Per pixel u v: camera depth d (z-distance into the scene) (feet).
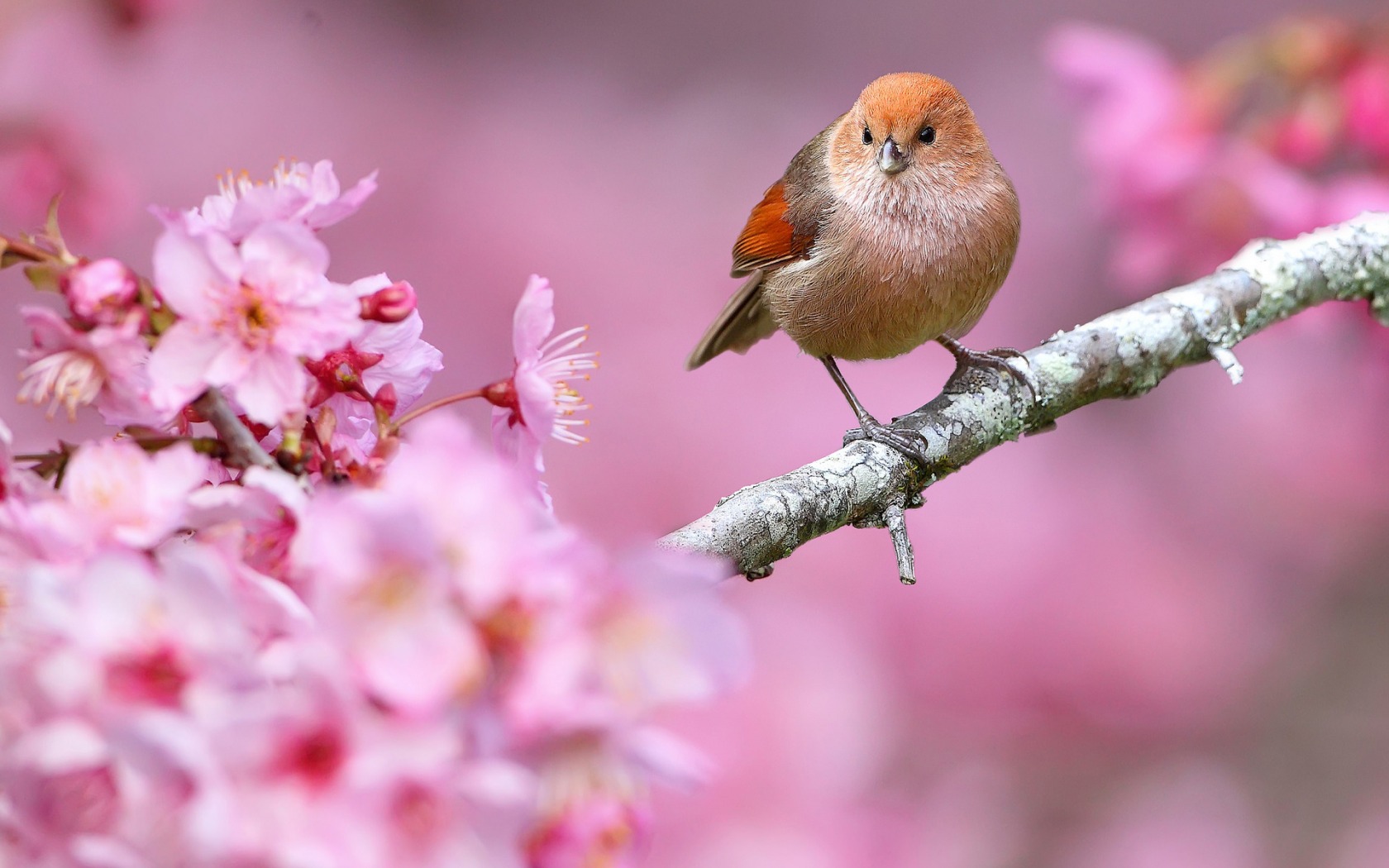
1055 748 41.24
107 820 12.90
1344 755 42.29
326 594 12.27
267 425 17.11
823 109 66.54
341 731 12.28
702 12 71.15
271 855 11.99
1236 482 48.16
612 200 57.93
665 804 21.48
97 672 12.39
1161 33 68.95
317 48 61.46
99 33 41.83
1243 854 39.78
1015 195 33.35
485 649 12.61
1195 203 34.94
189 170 55.36
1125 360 28.50
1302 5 64.18
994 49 70.95
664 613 13.00
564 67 68.23
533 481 17.89
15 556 13.83
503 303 54.90
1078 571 43.06
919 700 40.88
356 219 57.00
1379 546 47.47
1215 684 42.47
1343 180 33.47
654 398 47.44
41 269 15.56
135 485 13.88
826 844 21.62
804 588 41.68
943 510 43.60
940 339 34.27
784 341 48.98
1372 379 36.76
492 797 12.09
